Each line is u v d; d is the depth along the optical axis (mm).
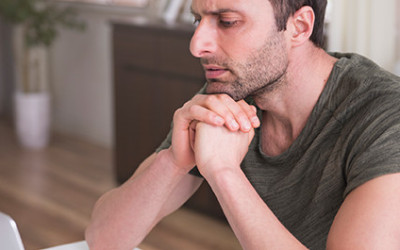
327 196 1046
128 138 3486
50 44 4207
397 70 2553
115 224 1226
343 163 1011
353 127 1006
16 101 4336
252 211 952
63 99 4676
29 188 3584
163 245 2785
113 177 3773
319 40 1093
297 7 1044
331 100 1068
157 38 3193
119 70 3447
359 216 894
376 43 2412
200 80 3025
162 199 1195
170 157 1156
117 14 4062
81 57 4441
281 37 1042
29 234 2947
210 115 1036
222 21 1023
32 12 4105
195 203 3143
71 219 3137
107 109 4336
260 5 1008
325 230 1079
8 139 4562
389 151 917
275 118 1149
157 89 3258
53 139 4547
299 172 1102
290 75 1082
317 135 1083
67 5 4379
